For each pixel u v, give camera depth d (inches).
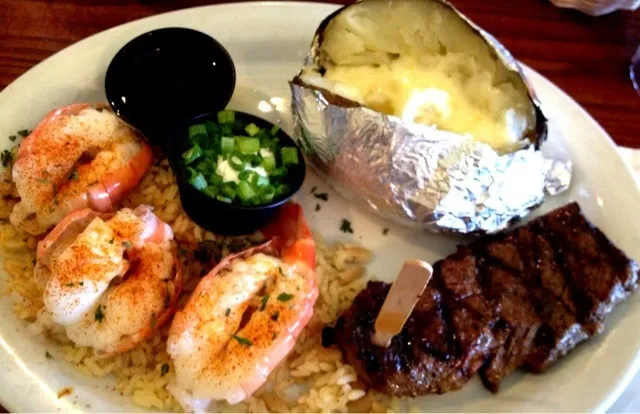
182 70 15.3
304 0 18.4
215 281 12.6
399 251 15.0
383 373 12.5
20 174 13.5
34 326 12.9
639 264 14.7
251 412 12.8
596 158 16.0
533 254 13.9
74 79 15.8
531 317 13.2
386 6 14.3
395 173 13.3
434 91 13.9
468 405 13.3
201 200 13.4
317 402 12.8
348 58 14.6
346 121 13.3
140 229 12.9
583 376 13.3
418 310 13.1
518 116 13.9
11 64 16.3
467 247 14.2
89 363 12.9
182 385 12.2
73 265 12.2
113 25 17.3
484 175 13.2
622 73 18.1
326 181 15.3
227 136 14.2
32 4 17.3
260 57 17.0
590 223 14.3
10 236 14.0
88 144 13.9
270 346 12.0
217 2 18.3
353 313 13.1
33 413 12.1
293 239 13.9
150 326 12.5
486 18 18.6
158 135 14.5
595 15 19.1
